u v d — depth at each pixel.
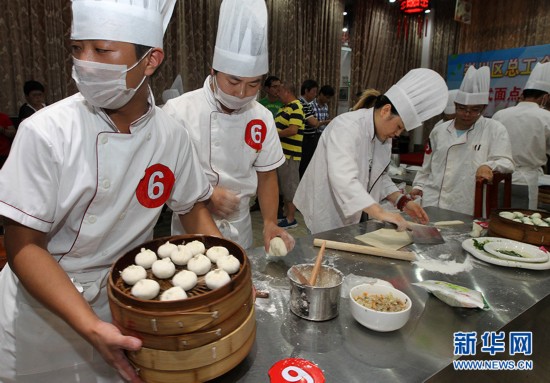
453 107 3.14
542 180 3.17
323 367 0.78
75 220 0.84
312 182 1.96
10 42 3.57
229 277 0.73
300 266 1.07
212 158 1.40
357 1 6.32
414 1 4.42
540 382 1.32
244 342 0.72
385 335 0.90
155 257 0.81
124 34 0.72
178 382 0.66
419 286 1.10
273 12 5.27
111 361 0.66
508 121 2.86
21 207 0.72
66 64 3.88
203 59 4.80
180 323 0.62
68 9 3.80
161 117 0.93
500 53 6.10
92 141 0.80
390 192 1.95
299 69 5.66
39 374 0.92
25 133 0.72
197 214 1.08
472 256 1.41
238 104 1.32
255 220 4.34
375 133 1.77
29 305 0.88
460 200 2.35
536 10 6.25
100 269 0.93
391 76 7.03
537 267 1.26
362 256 1.38
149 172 0.89
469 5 5.99
